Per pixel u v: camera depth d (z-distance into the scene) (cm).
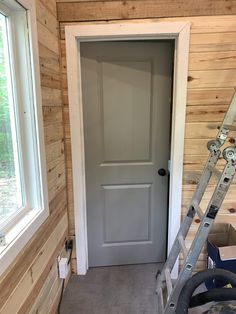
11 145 139
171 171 203
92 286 210
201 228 143
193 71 185
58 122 185
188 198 206
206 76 186
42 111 153
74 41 183
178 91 187
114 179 223
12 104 138
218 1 175
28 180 150
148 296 198
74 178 205
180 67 184
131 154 220
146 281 215
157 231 235
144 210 231
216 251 184
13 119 139
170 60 205
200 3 176
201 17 178
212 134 195
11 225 129
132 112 213
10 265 113
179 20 178
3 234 114
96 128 213
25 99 141
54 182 177
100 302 193
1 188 128
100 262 235
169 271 181
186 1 176
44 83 158
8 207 135
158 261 238
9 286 113
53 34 173
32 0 135
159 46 203
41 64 153
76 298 196
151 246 237
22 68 138
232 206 204
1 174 128
